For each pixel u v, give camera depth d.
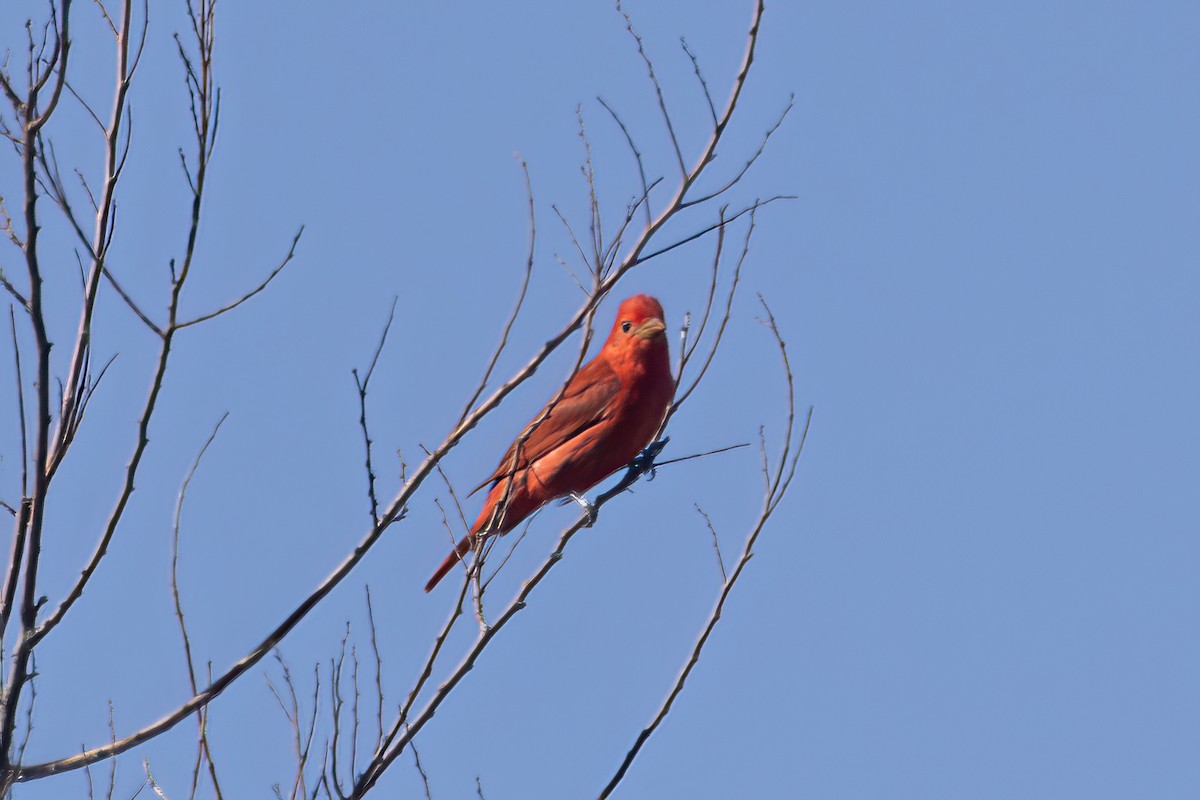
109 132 10.41
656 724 11.09
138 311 10.46
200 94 10.40
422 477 10.90
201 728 10.39
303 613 10.84
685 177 11.06
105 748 10.46
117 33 10.51
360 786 10.18
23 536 10.28
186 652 10.74
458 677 10.64
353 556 10.84
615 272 10.88
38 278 10.24
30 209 10.19
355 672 10.47
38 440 10.27
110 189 10.41
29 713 10.24
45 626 10.27
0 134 10.30
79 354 10.41
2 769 10.08
